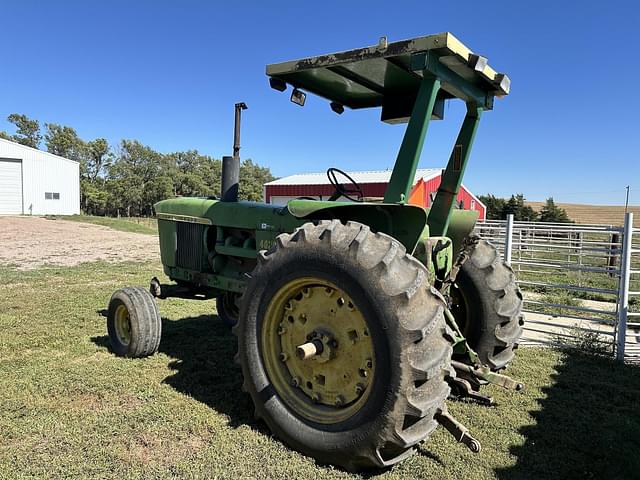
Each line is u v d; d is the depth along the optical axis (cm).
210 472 240
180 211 454
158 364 398
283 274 275
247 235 407
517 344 372
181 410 309
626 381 397
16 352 422
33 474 233
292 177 2475
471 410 329
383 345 232
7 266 995
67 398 324
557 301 743
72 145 5841
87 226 2203
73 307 603
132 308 405
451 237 372
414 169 275
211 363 404
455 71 296
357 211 294
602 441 282
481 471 251
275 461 254
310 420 262
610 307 734
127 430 280
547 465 258
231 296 529
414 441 230
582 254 804
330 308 268
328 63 304
